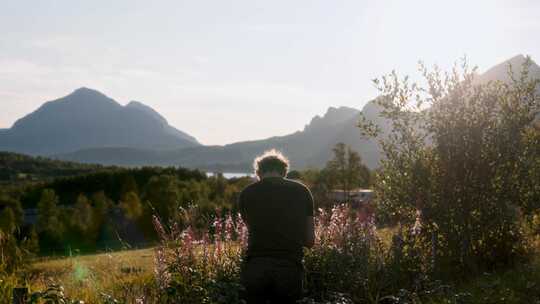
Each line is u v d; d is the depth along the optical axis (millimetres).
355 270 6914
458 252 9172
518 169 9359
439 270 8227
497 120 9516
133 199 68062
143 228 57812
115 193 130625
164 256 6262
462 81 9703
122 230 64125
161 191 65188
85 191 131125
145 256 14648
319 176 49750
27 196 128500
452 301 6301
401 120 9930
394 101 9891
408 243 8305
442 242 9281
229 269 6453
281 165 5941
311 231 5672
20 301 4738
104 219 68125
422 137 9805
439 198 9430
